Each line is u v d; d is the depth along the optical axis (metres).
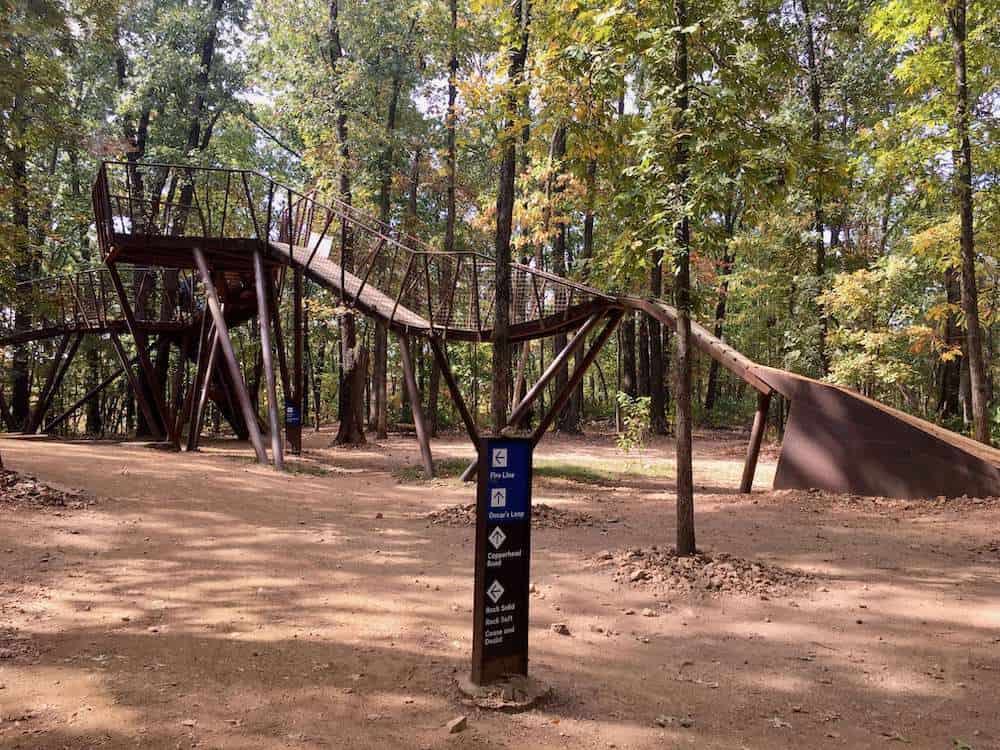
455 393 15.34
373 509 11.59
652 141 7.46
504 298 13.89
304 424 36.84
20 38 13.34
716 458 22.91
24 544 7.65
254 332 30.17
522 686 4.42
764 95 7.78
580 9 8.29
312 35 25.58
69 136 14.39
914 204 15.44
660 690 4.64
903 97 20.64
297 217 20.38
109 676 4.46
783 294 24.39
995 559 8.38
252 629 5.54
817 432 13.73
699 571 7.42
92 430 33.34
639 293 22.70
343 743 3.69
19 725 3.72
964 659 5.29
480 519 4.48
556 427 32.59
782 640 5.68
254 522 9.82
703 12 7.52
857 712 4.36
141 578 6.85
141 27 25.75
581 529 10.12
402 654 5.09
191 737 3.68
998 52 13.73
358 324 27.56
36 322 25.31
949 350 20.02
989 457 12.20
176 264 18.94
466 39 15.90
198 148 27.08
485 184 31.55
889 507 11.94
